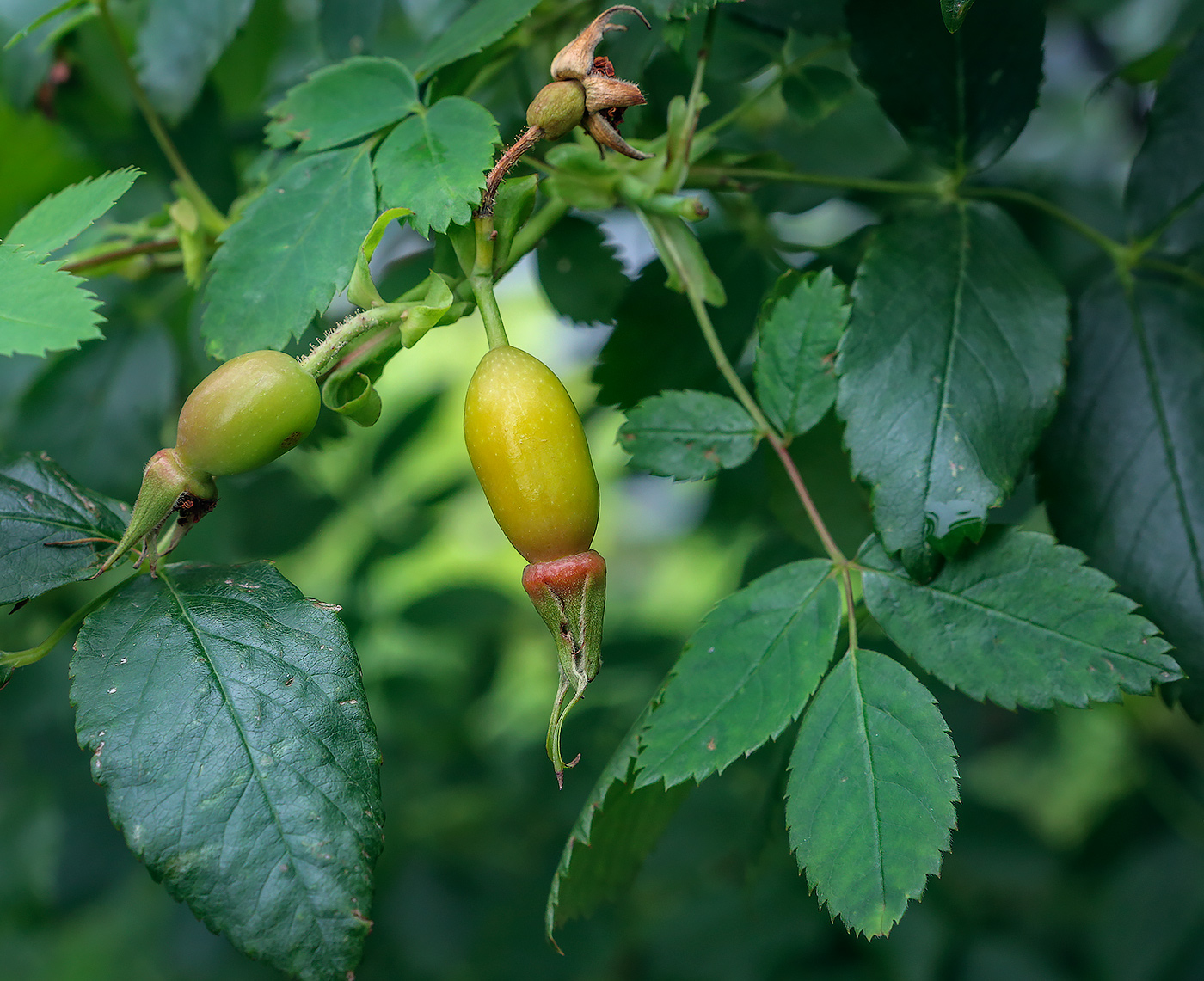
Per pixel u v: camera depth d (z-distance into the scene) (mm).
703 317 294
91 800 487
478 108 276
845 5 300
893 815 262
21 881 538
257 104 391
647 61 320
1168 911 485
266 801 257
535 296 637
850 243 332
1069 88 494
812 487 316
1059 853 502
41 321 253
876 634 353
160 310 357
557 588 264
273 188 281
